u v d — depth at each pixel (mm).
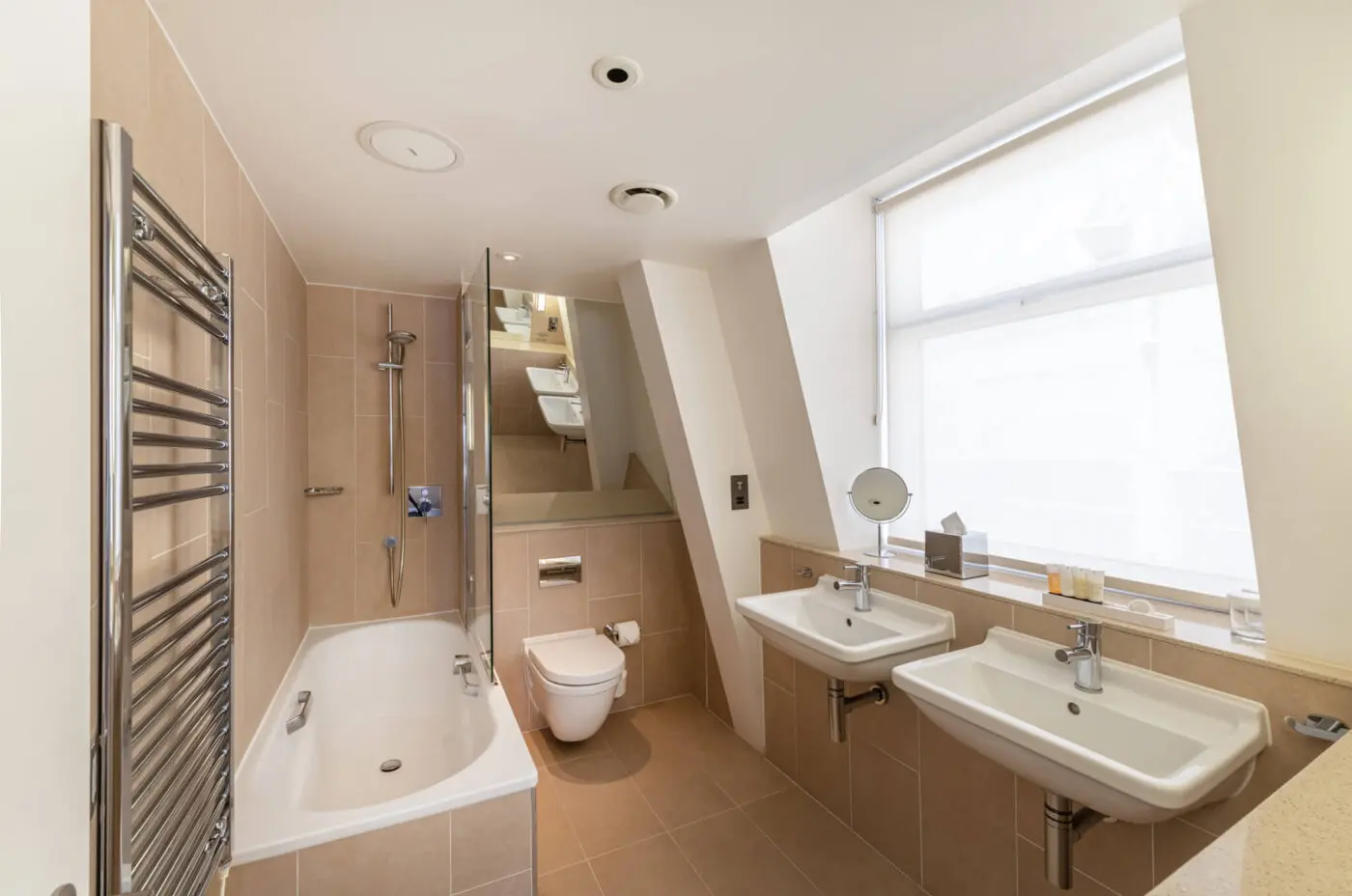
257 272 1730
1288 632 1131
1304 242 992
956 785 1727
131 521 720
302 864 1376
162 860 910
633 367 3203
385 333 2842
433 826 1494
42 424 455
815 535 2398
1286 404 1052
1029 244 1845
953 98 1300
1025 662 1508
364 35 1057
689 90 1249
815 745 2305
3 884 399
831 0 990
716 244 2174
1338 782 625
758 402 2463
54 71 478
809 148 1497
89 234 581
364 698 2596
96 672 699
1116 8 1035
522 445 2992
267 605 1892
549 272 2529
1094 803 1101
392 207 1820
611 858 1984
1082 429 1719
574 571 3012
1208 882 457
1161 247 1526
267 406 1869
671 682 3240
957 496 2107
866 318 2357
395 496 2863
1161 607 1487
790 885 1857
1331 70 922
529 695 2875
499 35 1062
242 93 1229
